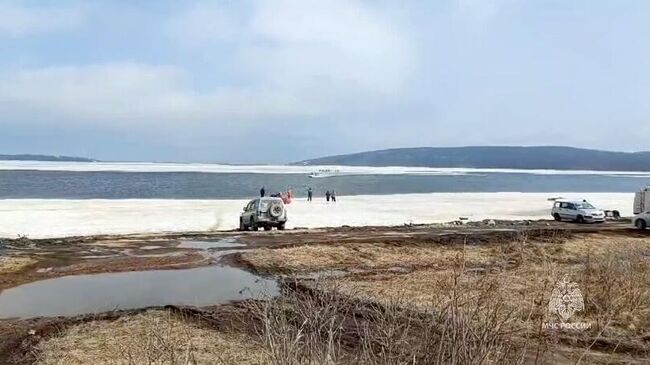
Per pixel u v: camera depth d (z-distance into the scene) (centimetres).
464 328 438
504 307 595
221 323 1022
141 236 2603
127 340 934
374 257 1905
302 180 13038
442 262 1825
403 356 454
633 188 12394
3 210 4381
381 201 6259
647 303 1090
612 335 902
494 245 2111
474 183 13412
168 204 5316
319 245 2094
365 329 514
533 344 639
